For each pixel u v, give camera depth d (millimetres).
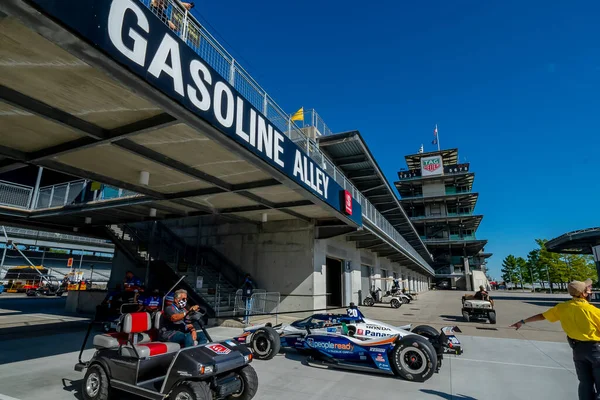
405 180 78250
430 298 35500
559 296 42594
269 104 9141
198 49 6094
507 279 101250
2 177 23406
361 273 22656
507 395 5293
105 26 3723
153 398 4195
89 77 4449
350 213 13477
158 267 15578
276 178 8539
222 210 13281
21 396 4973
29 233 35188
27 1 3002
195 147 6938
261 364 7004
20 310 15695
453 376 6293
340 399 5051
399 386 5680
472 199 75938
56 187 14547
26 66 4211
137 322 4953
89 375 4848
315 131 22562
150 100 4535
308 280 15016
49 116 5207
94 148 6848
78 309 15312
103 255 46125
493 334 11266
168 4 5367
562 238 30891
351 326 7062
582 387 3984
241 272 16594
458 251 77750
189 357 4188
